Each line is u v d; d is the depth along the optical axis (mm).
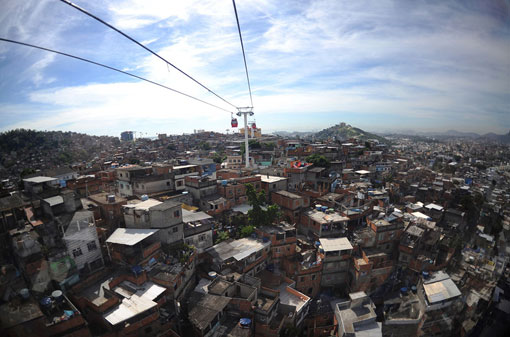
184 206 49750
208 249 40969
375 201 61594
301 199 55125
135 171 58781
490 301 46469
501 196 71125
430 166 133750
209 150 163625
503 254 61781
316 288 45719
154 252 34719
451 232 61906
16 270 25172
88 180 60156
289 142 139000
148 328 27219
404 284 47438
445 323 39938
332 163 88375
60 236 30844
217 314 30969
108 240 32969
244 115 90812
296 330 36125
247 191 48812
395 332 40094
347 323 36406
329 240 46406
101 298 28094
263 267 43594
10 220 31297
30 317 21844
